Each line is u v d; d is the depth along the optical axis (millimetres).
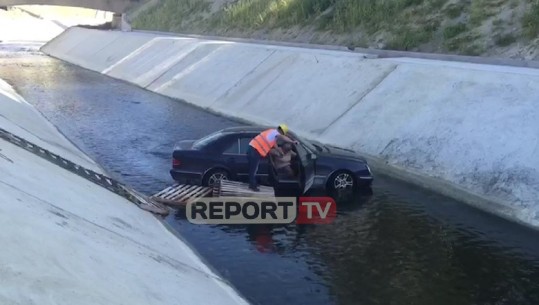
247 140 14656
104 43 51719
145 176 16469
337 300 9250
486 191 13875
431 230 12203
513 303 9141
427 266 10477
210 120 25406
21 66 48094
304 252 11117
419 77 19844
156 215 12859
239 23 44625
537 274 10117
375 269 10352
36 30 76438
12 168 10344
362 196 14453
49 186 10523
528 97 15688
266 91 26344
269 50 30453
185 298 7789
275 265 10547
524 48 22562
